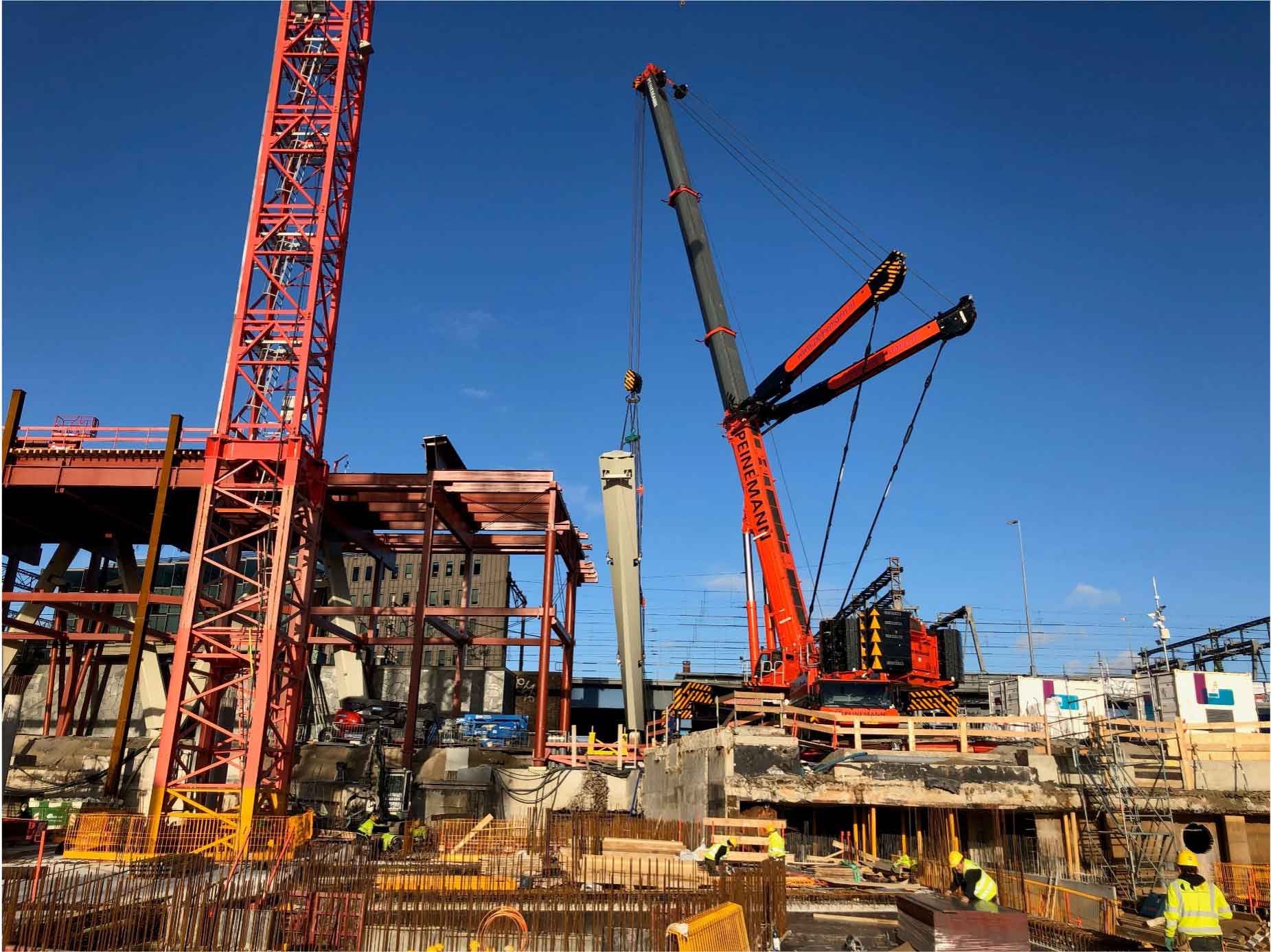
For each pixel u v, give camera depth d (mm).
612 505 46719
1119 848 30203
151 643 57281
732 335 45312
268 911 17578
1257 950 19922
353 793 44406
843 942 18719
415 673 45312
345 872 19234
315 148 44094
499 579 116750
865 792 29375
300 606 40719
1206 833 15812
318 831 38281
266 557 39188
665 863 23938
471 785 45188
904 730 33438
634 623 46938
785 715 35094
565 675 58938
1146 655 60000
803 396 39750
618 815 37062
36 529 54000
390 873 21703
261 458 39188
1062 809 29281
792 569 39875
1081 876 27078
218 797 39875
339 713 53719
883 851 30703
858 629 36406
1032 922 20234
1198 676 48562
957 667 38906
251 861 25172
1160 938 18969
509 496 51531
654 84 53125
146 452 45188
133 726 59719
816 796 29312
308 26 46406
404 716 53906
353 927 17219
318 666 65625
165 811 34500
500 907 17234
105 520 54125
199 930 16797
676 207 49969
